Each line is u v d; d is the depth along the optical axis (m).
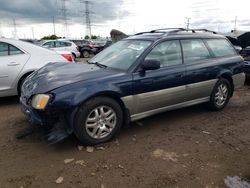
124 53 4.50
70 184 2.90
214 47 5.32
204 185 2.94
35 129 4.30
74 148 3.70
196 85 4.81
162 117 5.02
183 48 4.73
